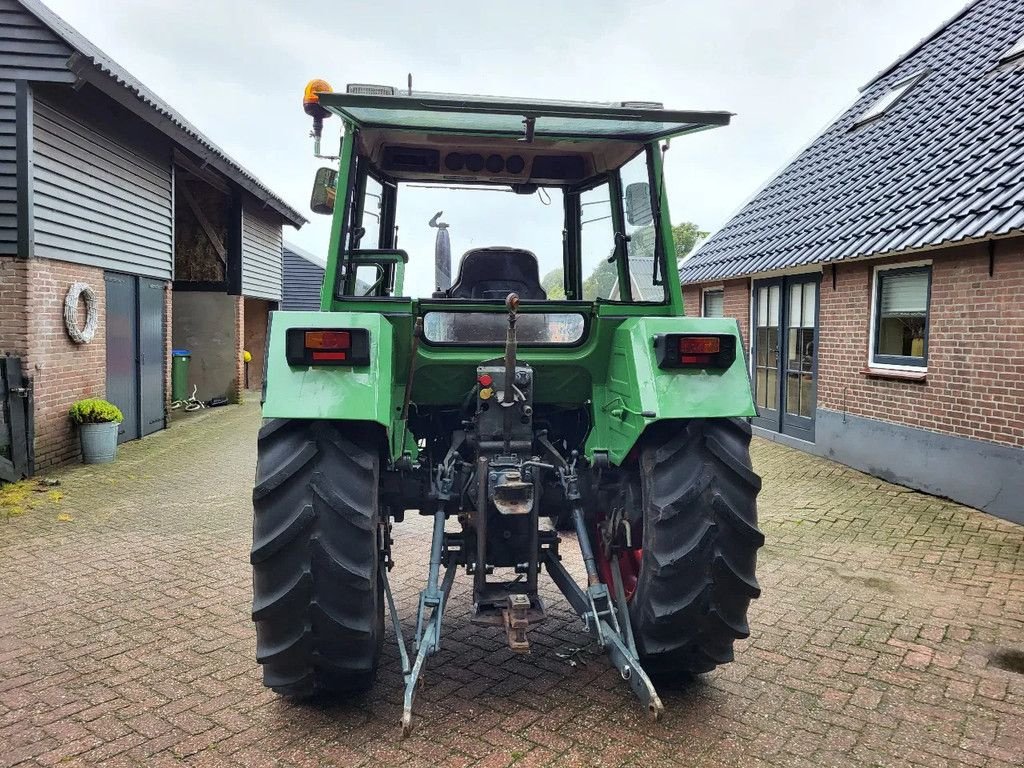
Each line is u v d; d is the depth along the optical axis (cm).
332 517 279
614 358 335
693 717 311
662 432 309
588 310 343
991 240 650
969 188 713
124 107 963
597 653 371
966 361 686
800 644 387
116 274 995
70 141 855
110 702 324
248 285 1602
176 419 1306
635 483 326
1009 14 1020
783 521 634
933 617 425
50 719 310
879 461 812
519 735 295
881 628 409
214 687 337
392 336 312
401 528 611
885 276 819
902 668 361
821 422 925
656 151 344
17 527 611
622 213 376
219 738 294
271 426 291
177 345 1538
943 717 315
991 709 322
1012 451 635
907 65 1173
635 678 284
